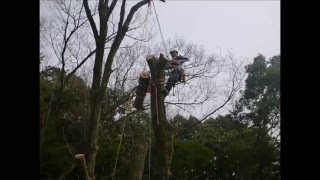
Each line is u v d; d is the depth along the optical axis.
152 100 8.06
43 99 19.05
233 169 18.97
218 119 23.38
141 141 9.56
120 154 18.61
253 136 19.62
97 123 12.18
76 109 19.02
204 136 22.34
